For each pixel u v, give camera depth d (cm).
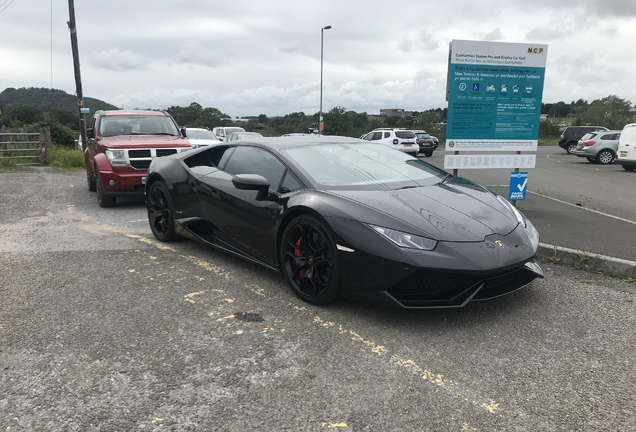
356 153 434
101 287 379
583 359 269
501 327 309
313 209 331
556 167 1758
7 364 259
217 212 434
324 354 272
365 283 308
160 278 402
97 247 502
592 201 874
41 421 211
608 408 223
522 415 217
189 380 244
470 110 648
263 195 383
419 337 293
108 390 235
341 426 208
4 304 344
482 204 360
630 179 1311
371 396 231
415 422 211
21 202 789
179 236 523
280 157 396
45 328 304
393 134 2423
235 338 291
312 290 346
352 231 310
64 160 1443
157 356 269
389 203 331
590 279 405
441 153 2909
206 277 404
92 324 311
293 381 244
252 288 378
